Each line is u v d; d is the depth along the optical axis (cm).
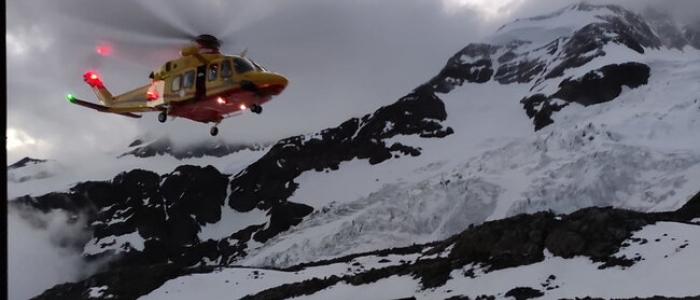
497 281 6016
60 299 10350
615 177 15662
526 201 15750
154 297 9100
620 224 6297
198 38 3550
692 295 4525
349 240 16762
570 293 5278
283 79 3478
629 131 17688
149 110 3856
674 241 5700
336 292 7100
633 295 4866
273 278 9144
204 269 10212
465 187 17150
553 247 6266
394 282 6862
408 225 16700
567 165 16550
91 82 4056
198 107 3556
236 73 3422
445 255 7344
